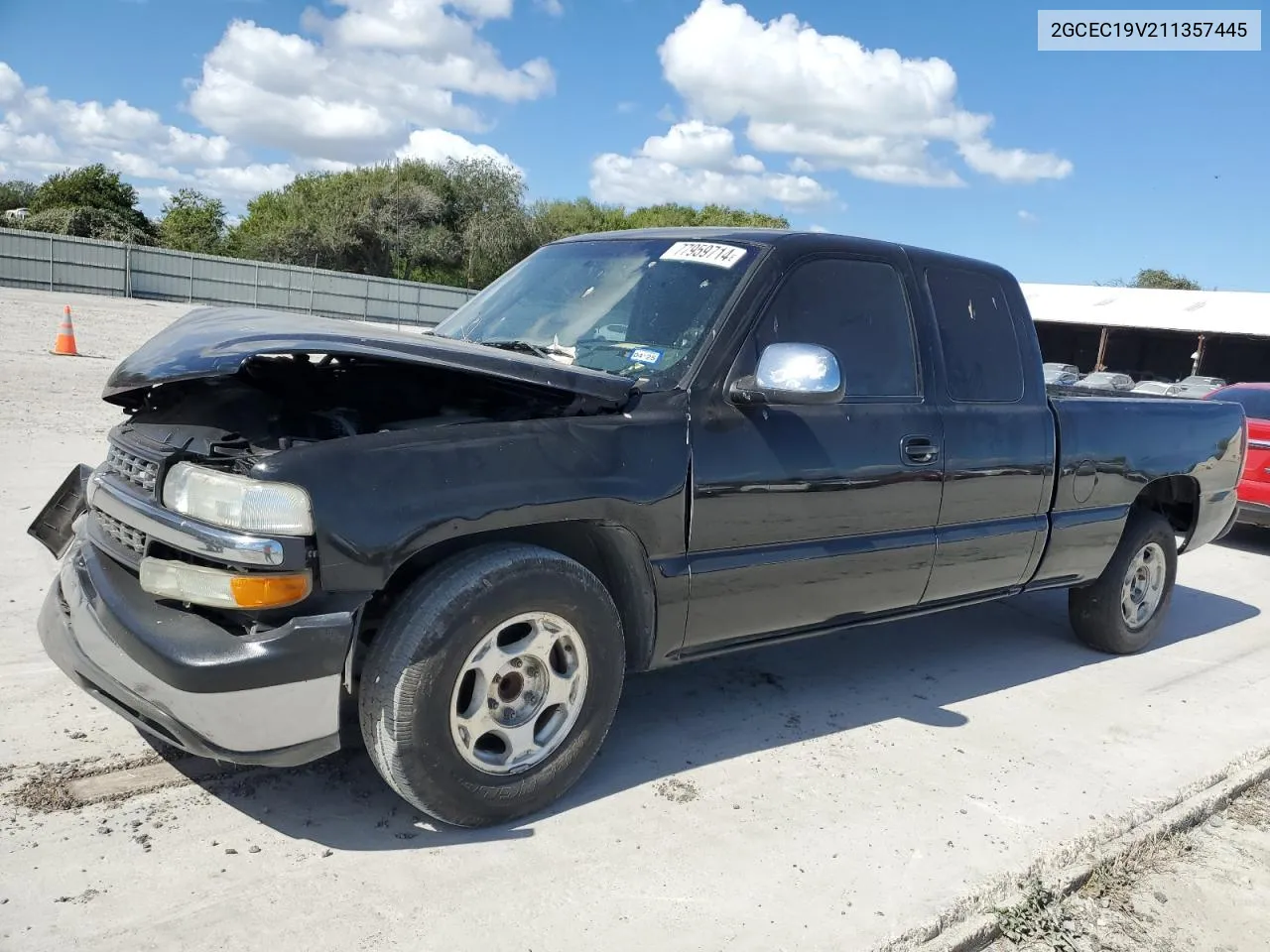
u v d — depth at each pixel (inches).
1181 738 168.4
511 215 2251.5
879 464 150.9
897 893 114.4
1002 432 171.0
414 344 113.9
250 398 127.0
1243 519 330.3
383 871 109.8
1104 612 206.4
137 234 2166.6
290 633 102.0
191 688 101.5
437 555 116.4
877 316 156.4
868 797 137.3
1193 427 212.8
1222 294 1753.2
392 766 110.0
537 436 117.6
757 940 103.9
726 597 137.1
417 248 2161.7
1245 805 148.8
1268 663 214.1
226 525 103.1
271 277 1510.8
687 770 141.0
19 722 136.3
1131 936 114.0
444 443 111.4
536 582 115.2
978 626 228.5
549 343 146.6
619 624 125.6
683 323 138.6
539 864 114.0
